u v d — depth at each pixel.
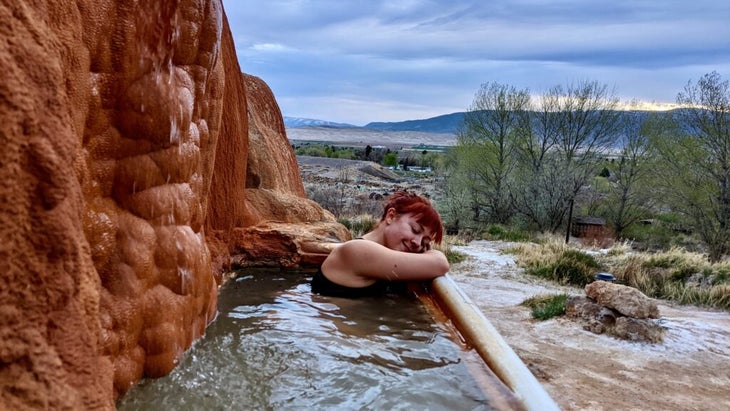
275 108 9.18
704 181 20.59
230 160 4.91
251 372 2.34
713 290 10.22
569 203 23.98
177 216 2.30
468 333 3.05
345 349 2.78
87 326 1.22
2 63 1.01
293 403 2.09
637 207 25.19
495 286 10.77
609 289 7.34
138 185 2.00
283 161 8.02
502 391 2.35
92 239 1.77
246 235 5.14
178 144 2.23
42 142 1.07
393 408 2.12
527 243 16.05
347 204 23.20
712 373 5.86
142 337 2.04
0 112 1.00
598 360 6.09
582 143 25.66
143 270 2.00
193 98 2.37
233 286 4.28
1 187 1.01
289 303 3.73
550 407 2.15
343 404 2.12
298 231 5.43
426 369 2.58
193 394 2.06
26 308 1.06
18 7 1.06
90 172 1.78
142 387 2.01
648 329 6.82
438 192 28.08
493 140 25.44
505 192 24.61
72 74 1.49
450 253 13.46
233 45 5.12
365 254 3.97
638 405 4.90
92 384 1.19
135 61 1.88
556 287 11.12
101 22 1.69
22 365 1.05
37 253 1.08
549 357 6.13
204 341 2.64
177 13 2.11
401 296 4.04
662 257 12.50
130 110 1.90
